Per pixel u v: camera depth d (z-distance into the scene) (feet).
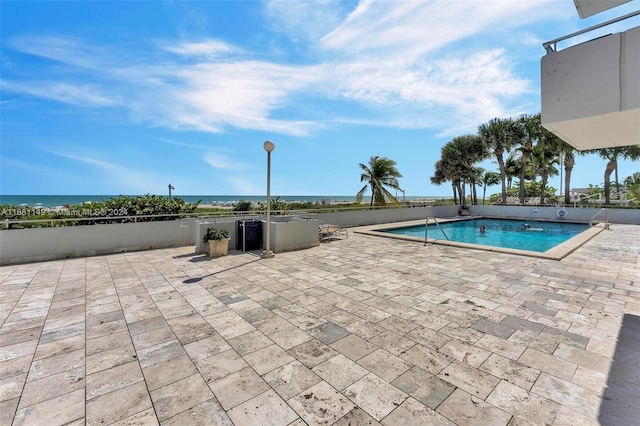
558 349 8.70
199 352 8.70
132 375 7.57
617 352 8.51
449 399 6.55
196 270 18.40
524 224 51.11
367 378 7.36
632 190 71.87
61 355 8.56
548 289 14.37
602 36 9.05
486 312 11.55
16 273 17.74
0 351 8.77
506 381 7.19
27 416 6.08
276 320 10.96
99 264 20.03
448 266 19.13
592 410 6.15
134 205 28.25
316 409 6.26
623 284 15.08
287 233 24.79
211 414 6.15
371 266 19.26
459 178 77.61
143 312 11.81
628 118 9.40
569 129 10.89
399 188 63.16
